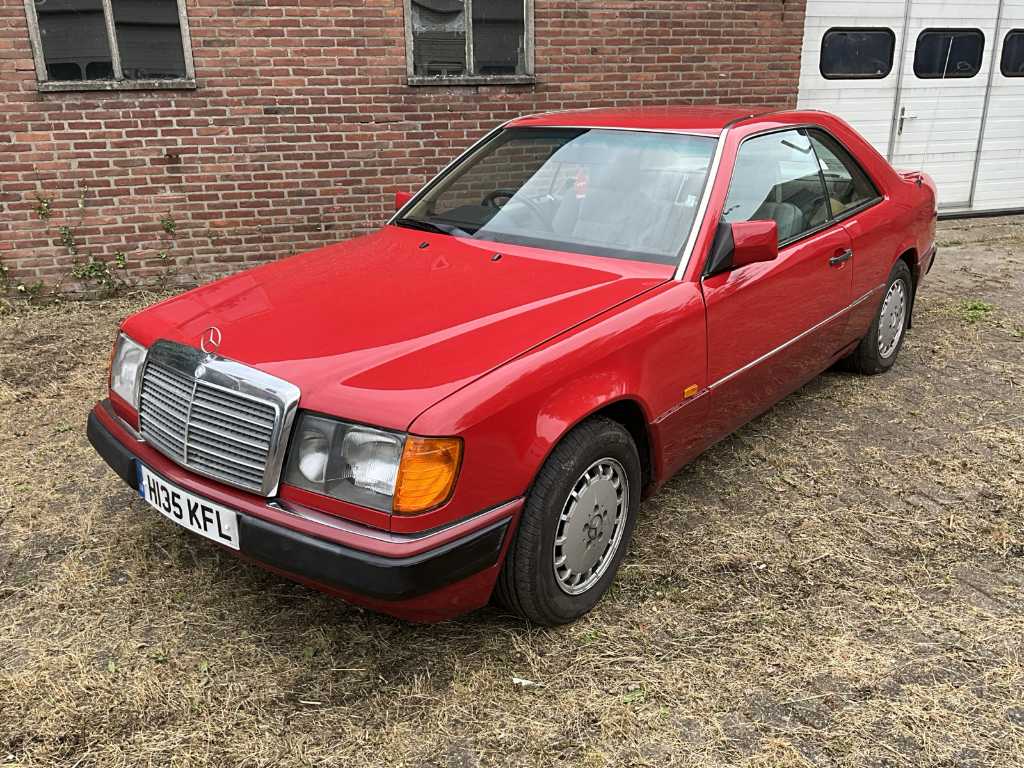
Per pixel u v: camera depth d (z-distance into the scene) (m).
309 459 2.46
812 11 8.61
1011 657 2.84
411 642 2.90
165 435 2.81
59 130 6.35
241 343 2.72
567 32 7.34
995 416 4.72
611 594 3.17
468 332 2.74
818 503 3.82
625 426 3.17
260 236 7.05
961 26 9.21
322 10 6.63
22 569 3.27
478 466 2.45
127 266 6.81
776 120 4.00
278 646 2.88
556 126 4.02
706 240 3.30
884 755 2.44
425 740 2.49
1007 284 7.34
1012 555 3.43
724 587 3.21
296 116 6.82
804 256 3.88
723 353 3.40
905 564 3.37
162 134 6.56
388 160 7.17
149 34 6.38
